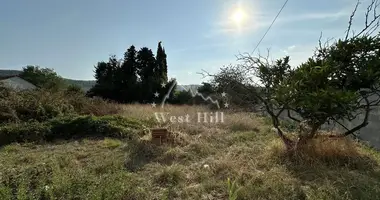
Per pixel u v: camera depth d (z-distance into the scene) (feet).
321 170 11.14
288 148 13.34
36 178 10.14
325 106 11.27
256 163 12.35
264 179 10.25
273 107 14.07
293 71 13.47
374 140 14.73
